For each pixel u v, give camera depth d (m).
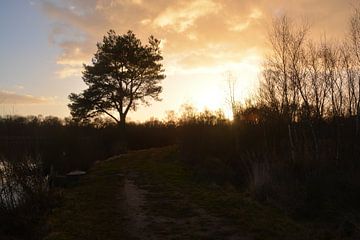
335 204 14.30
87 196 16.38
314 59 34.38
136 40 45.56
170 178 21.28
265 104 29.05
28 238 11.59
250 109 28.80
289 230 11.01
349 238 10.73
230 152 25.78
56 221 12.34
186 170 24.34
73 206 14.41
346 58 27.38
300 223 12.48
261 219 11.98
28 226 12.26
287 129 26.52
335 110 26.44
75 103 44.16
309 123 25.66
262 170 17.62
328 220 12.99
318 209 13.97
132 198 15.84
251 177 18.36
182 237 10.44
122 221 12.20
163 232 10.94
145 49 45.81
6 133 16.67
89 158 30.97
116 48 43.91
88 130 42.19
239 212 12.79
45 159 21.84
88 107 43.94
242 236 10.43
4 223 12.19
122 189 18.03
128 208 14.02
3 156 14.41
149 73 45.97
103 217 12.72
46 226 11.91
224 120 29.11
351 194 15.00
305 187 15.55
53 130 32.31
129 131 46.88
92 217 12.74
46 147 27.00
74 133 35.62
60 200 15.19
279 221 11.90
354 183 15.77
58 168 24.34
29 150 15.77
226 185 18.73
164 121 50.03
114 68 44.56
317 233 10.98
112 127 45.06
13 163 14.11
